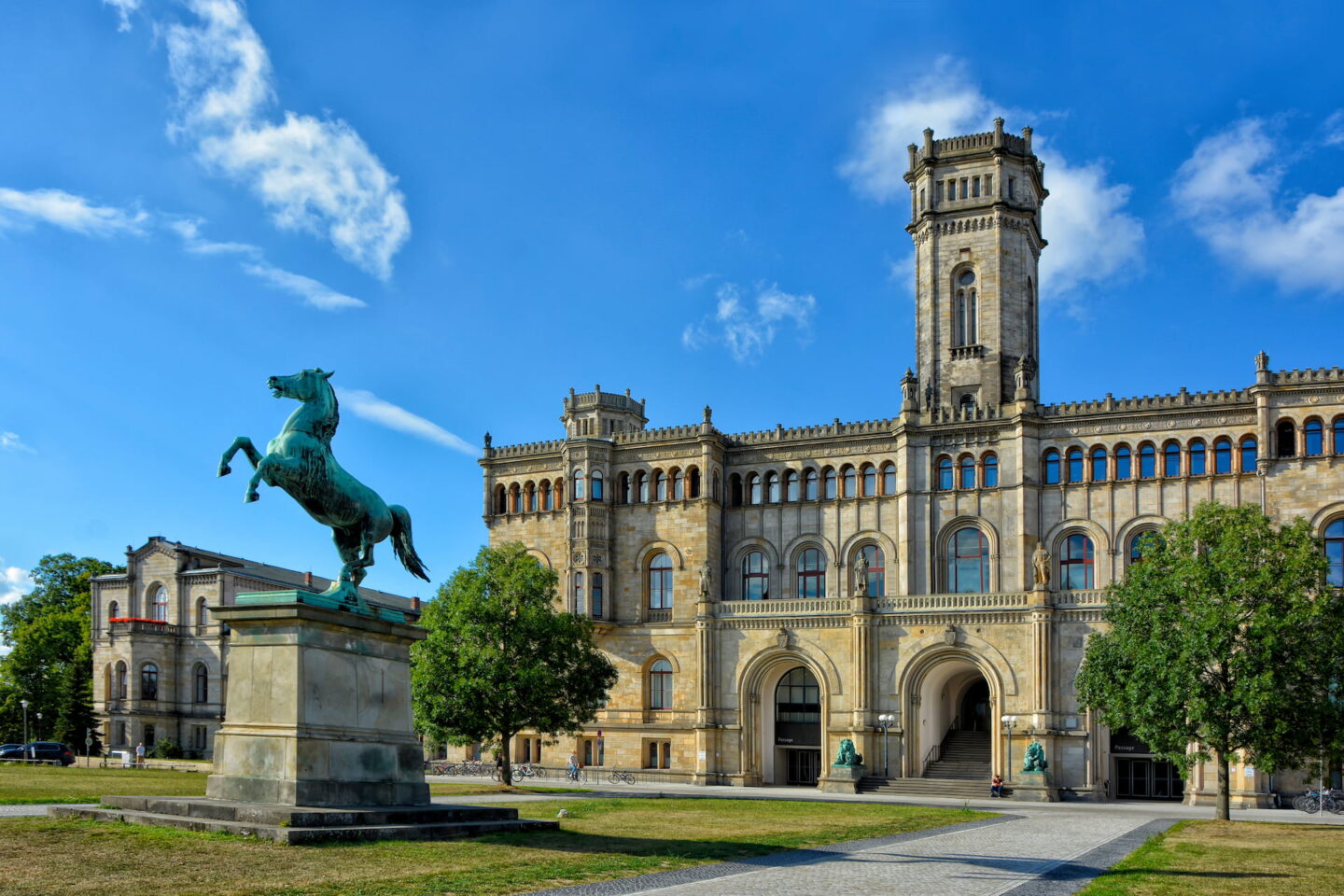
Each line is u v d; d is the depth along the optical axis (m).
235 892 22.84
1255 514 60.12
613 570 98.25
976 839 42.00
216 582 116.56
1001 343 94.94
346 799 31.31
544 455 102.25
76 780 54.97
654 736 92.94
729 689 89.12
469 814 34.25
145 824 29.64
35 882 23.38
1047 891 27.67
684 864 30.33
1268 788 72.31
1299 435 78.88
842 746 81.19
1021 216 97.56
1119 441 85.75
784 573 95.62
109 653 117.50
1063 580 86.44
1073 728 78.44
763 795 71.62
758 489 97.94
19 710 118.06
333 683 31.67
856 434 94.56
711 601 90.12
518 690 69.38
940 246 98.00
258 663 31.30
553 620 72.38
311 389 33.72
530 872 27.08
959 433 90.25
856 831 43.09
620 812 48.34
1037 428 87.94
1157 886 29.27
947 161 98.56
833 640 86.19
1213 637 56.09
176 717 115.88
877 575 93.06
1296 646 55.75
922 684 83.94
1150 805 72.62
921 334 98.00
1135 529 84.56
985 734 88.62
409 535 36.34
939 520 90.12
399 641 34.12
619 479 99.56
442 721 69.00
